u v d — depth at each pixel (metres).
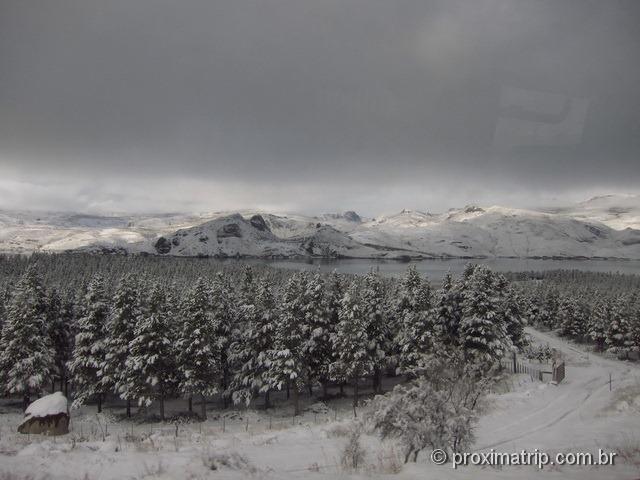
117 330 45.00
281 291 62.97
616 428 18.75
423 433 12.74
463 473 11.48
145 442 18.28
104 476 11.35
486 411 24.78
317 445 17.14
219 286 52.16
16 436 23.77
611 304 78.94
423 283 48.03
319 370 48.38
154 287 42.72
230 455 12.96
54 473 11.63
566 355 70.19
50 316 52.19
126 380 42.84
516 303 58.88
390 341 51.81
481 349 45.12
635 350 74.44
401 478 11.15
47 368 45.09
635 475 10.94
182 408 47.94
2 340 43.97
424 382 13.91
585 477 10.83
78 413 45.62
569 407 26.84
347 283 56.03
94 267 138.12
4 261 148.88
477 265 48.22
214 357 44.28
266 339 44.38
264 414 43.88
